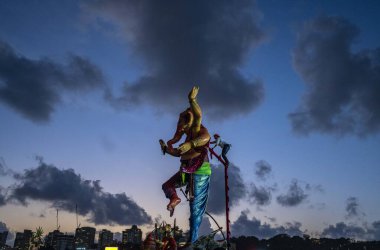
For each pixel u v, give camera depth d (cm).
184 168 921
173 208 935
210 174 948
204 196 927
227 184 922
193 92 954
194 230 892
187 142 910
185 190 951
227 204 883
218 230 888
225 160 955
